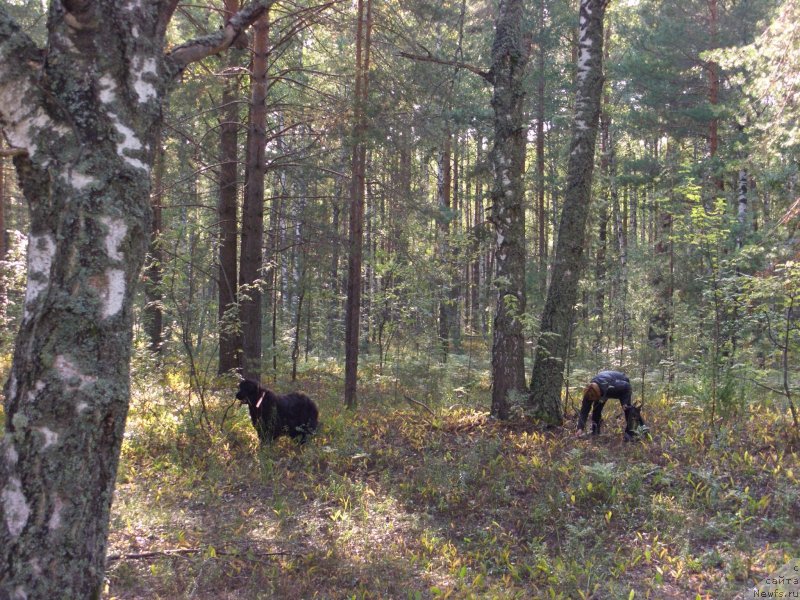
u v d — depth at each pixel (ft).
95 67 10.05
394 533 19.21
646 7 70.08
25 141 9.96
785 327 26.07
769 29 35.24
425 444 27.61
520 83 30.53
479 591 15.55
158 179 40.04
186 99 37.55
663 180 53.26
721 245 28.76
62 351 9.53
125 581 15.23
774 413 28.19
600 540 17.95
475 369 48.47
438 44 65.16
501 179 30.48
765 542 17.03
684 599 14.73
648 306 39.70
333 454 26.37
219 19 48.49
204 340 37.19
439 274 47.91
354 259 38.50
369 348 58.39
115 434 9.95
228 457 26.35
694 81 64.85
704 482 20.80
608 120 72.90
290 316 64.18
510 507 20.81
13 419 9.45
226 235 45.42
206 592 15.19
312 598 15.03
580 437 26.86
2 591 9.05
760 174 46.09
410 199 43.73
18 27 10.09
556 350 29.35
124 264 10.12
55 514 9.30
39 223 9.95
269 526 19.40
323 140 43.06
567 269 29.71
